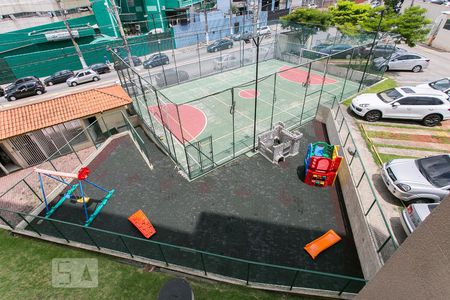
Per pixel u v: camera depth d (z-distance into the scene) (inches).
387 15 922.1
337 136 511.5
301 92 813.9
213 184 460.8
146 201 435.5
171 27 1504.7
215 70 1042.7
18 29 1380.4
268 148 510.9
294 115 670.5
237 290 300.8
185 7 1795.0
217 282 310.0
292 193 433.7
